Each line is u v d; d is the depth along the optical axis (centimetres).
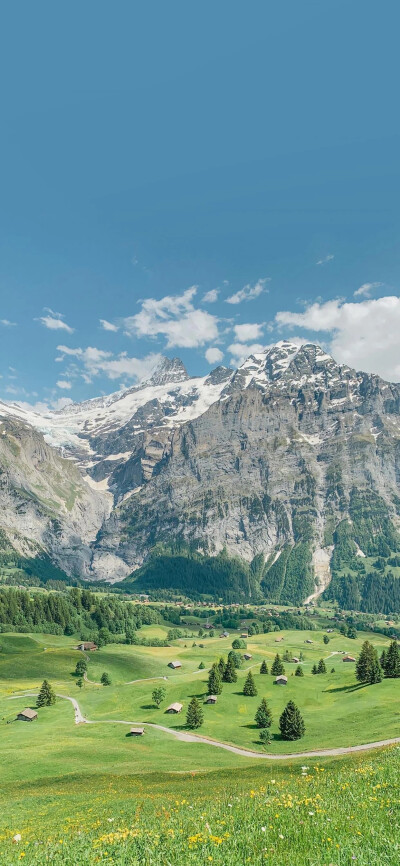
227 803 2219
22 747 10600
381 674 15138
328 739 10456
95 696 16038
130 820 2469
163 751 10400
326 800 1875
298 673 17738
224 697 14962
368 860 1180
